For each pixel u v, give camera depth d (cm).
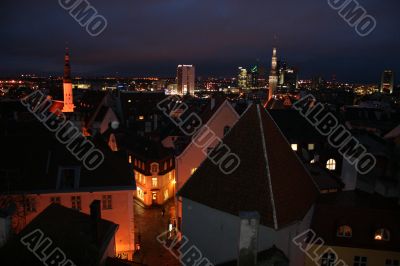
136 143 5662
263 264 1962
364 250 2367
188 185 2586
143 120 7644
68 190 2888
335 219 2455
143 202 5122
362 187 3159
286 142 2570
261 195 2191
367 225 2420
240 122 2516
